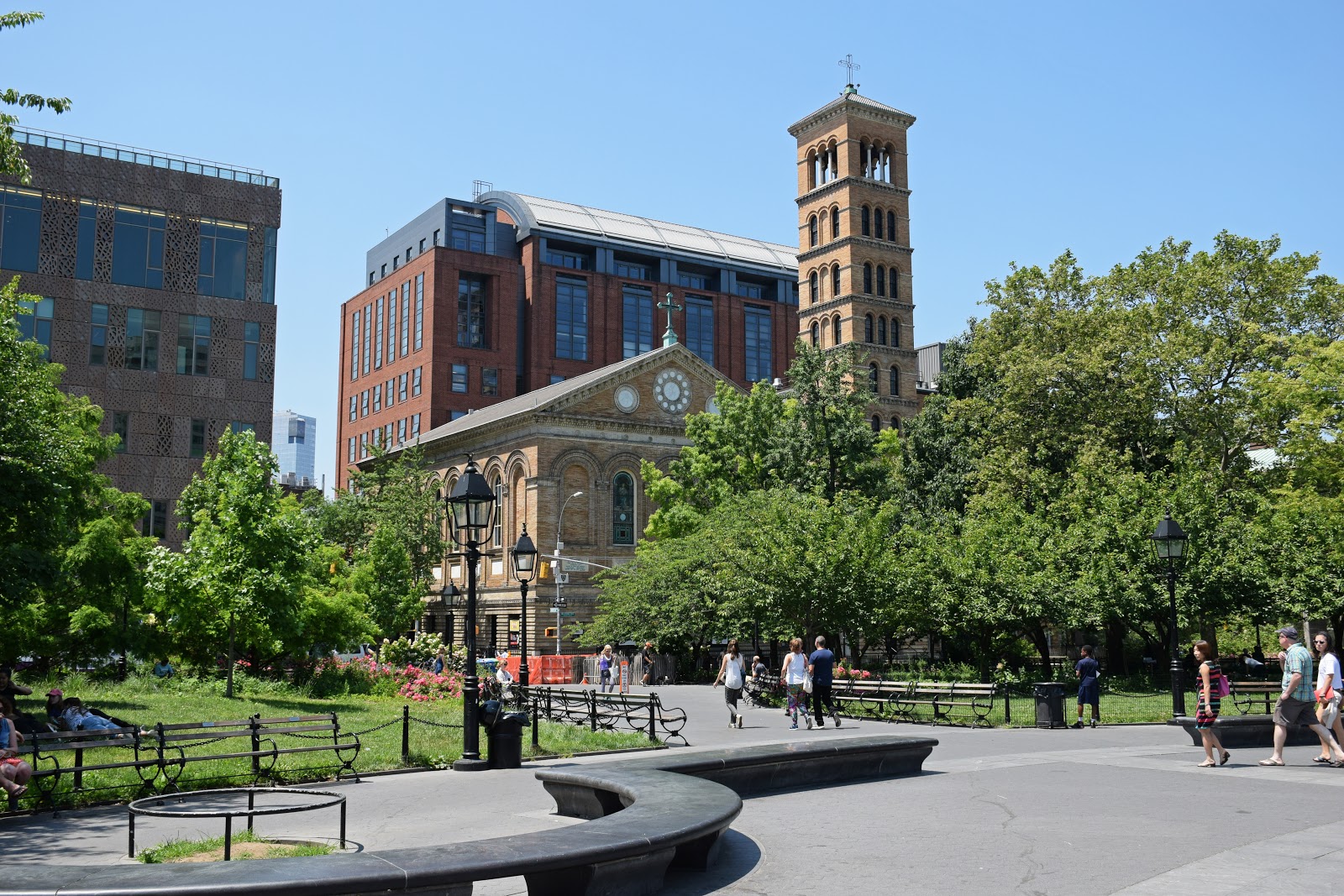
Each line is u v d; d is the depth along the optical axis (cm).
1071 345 5012
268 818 1412
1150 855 1062
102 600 2944
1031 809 1370
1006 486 4803
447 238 11925
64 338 6316
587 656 5450
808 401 5241
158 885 743
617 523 6825
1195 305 4869
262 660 3669
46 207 6344
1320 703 1759
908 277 8262
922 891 941
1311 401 4016
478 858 833
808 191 8488
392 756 2011
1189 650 5078
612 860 890
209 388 6638
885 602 3962
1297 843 1094
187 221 6706
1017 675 4581
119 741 1575
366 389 12662
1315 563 4091
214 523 3288
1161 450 4903
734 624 4353
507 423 6856
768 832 1250
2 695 1661
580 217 12362
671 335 7262
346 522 6906
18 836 1291
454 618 7281
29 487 2230
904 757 1753
